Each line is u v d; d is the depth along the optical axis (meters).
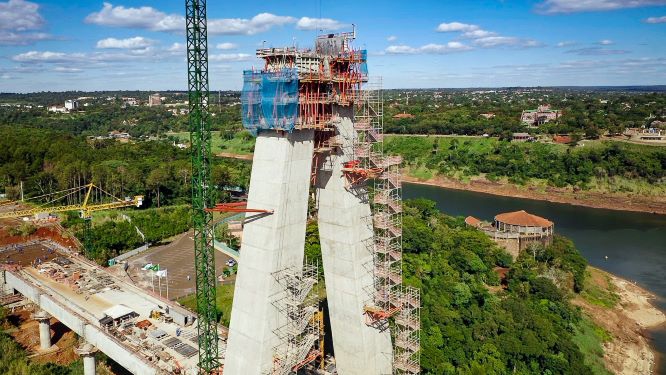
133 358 89.56
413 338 84.50
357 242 77.31
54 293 118.31
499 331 108.94
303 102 67.94
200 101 86.94
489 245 163.62
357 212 77.38
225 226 195.12
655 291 158.75
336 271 79.31
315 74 69.75
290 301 71.81
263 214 68.81
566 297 140.88
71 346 112.31
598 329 130.75
